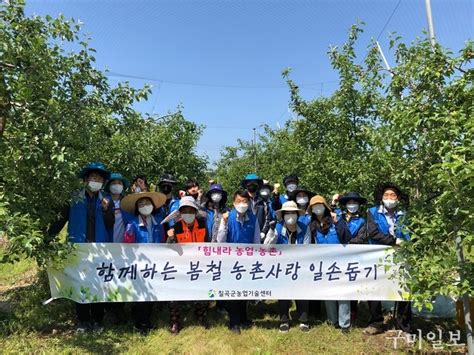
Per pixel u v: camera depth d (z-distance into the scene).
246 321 5.59
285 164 9.80
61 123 4.68
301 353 4.82
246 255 5.38
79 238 5.23
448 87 4.20
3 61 4.32
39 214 4.70
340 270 5.38
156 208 5.52
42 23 4.62
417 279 4.08
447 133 3.94
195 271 5.30
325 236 5.58
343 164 7.02
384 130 4.66
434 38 4.62
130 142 7.97
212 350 4.82
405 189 5.26
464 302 4.34
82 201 5.14
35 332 5.04
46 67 4.48
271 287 5.35
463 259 4.07
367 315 6.04
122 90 5.57
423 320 5.64
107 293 5.13
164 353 4.73
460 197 3.58
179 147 9.55
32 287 6.80
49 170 4.56
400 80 4.66
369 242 5.47
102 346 4.78
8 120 4.54
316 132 8.03
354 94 7.12
